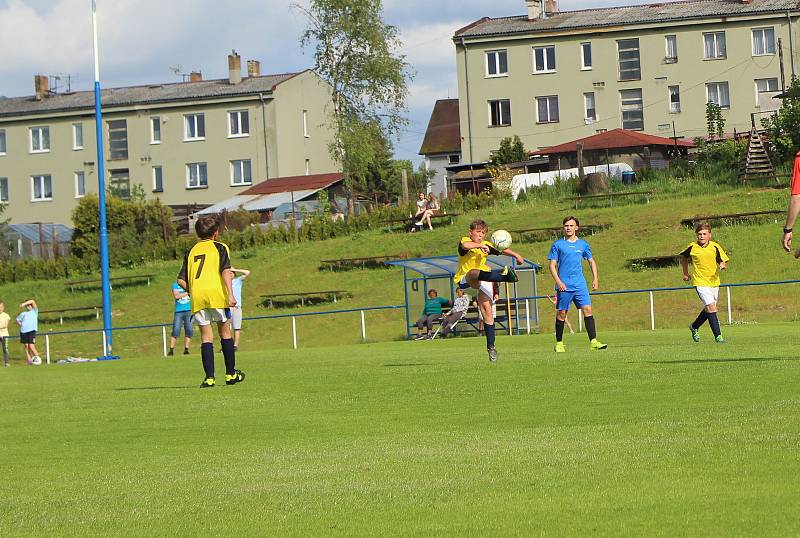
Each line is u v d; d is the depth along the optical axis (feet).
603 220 239.30
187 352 159.53
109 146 396.57
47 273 290.35
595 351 90.22
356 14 361.30
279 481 35.29
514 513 27.99
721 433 38.37
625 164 292.20
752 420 41.24
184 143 387.55
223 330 75.05
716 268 98.43
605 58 352.28
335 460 39.27
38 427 55.01
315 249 265.95
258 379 77.82
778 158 250.37
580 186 267.18
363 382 70.54
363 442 44.11
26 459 44.04
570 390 58.23
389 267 243.40
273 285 244.83
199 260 74.13
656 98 349.41
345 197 365.20
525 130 359.05
